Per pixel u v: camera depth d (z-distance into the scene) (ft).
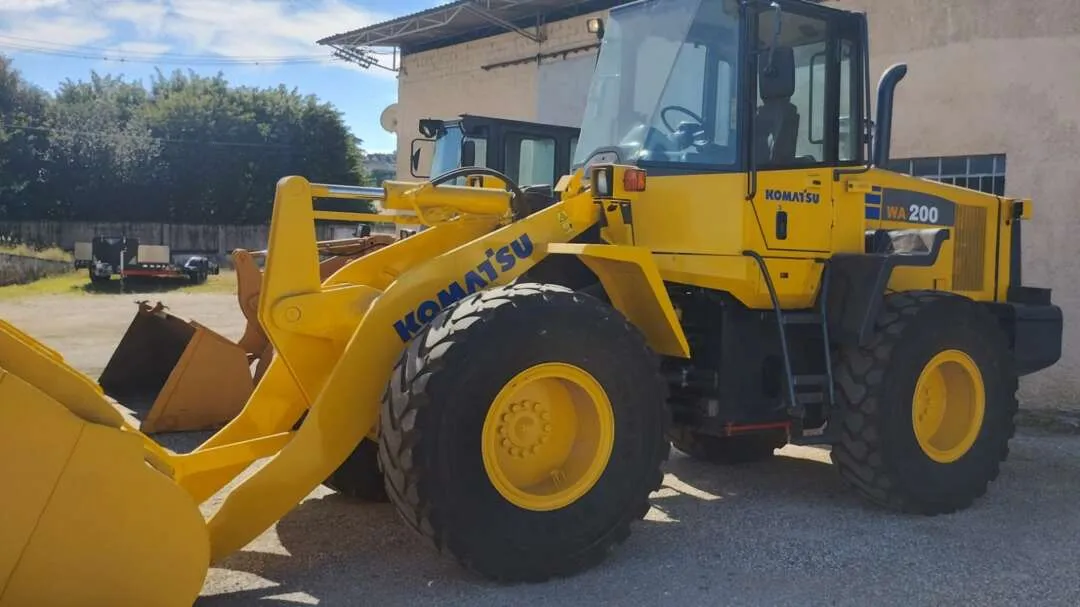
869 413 15.25
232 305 63.72
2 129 127.65
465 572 12.53
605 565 12.94
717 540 14.20
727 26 15.02
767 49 14.76
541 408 12.57
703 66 15.29
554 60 48.57
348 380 12.19
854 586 12.36
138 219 137.80
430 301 12.94
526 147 34.42
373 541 13.84
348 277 14.57
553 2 47.47
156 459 10.65
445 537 11.46
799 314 15.74
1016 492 17.56
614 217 14.78
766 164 15.10
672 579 12.49
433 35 57.00
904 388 15.39
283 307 12.49
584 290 15.31
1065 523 15.43
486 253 13.52
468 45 54.75
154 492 9.88
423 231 15.53
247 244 138.82
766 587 12.27
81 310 59.88
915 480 15.48
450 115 56.54
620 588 12.11
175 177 138.41
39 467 9.39
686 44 15.61
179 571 10.05
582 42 46.80
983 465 16.34
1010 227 20.43
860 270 15.49
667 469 19.19
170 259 95.40
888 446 15.29
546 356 12.10
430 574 12.48
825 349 15.79
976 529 15.02
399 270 14.89
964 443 16.28
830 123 16.06
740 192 14.78
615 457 12.69
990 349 16.56
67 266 96.12
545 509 12.16
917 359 15.51
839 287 15.79
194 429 22.13
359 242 24.57
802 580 12.56
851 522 15.31
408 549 13.48
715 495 17.08
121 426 10.06
